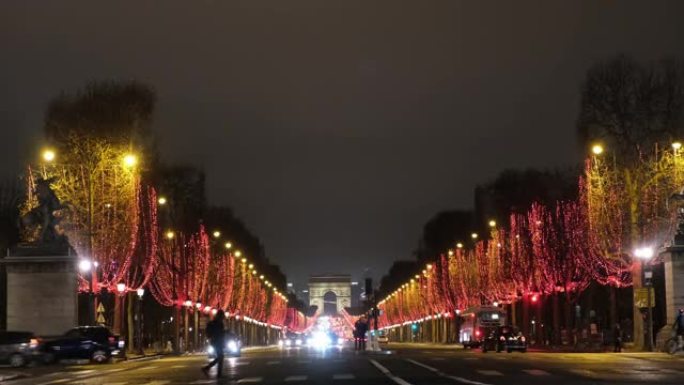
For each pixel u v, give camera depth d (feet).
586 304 391.04
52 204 240.94
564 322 428.15
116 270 262.88
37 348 214.48
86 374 172.14
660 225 236.43
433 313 597.52
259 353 289.74
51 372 183.83
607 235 246.47
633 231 240.32
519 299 399.03
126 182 261.03
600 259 267.18
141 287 292.81
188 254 378.73
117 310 265.13
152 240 287.69
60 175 257.96
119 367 200.13
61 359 220.43
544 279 336.49
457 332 514.68
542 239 328.29
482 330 287.69
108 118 265.13
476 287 455.22
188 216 380.78
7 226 376.48
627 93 245.45
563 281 321.93
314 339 492.54
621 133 245.24
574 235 294.05
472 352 263.70
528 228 357.41
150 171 284.20
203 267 388.16
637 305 225.76
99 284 252.21
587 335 334.65
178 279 364.99
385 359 201.36
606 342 315.37
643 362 169.89
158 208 315.78
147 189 285.64
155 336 442.50
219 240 473.26
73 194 256.32
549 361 177.27
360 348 287.07
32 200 258.78
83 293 289.53
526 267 355.77
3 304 343.05
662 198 237.86
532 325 447.83
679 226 224.33
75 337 222.07
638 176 241.14
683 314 206.80
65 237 241.35
